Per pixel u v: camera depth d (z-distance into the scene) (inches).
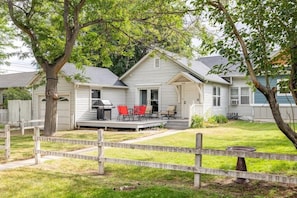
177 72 775.7
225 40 220.8
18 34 596.7
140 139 496.7
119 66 1185.4
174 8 341.4
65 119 719.7
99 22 543.2
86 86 739.4
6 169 289.4
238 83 898.1
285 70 211.5
